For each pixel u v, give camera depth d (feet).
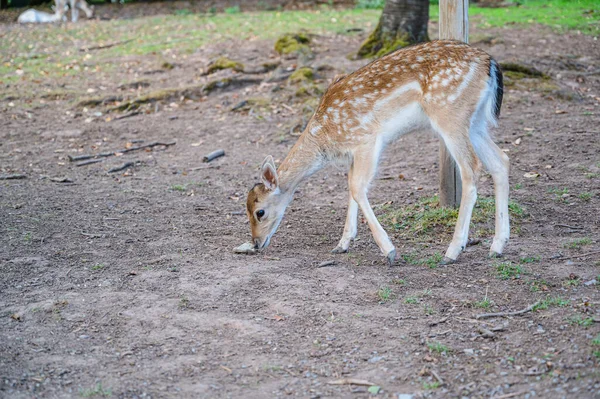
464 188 23.79
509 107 42.37
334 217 30.17
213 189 34.50
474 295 21.17
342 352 18.42
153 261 25.20
